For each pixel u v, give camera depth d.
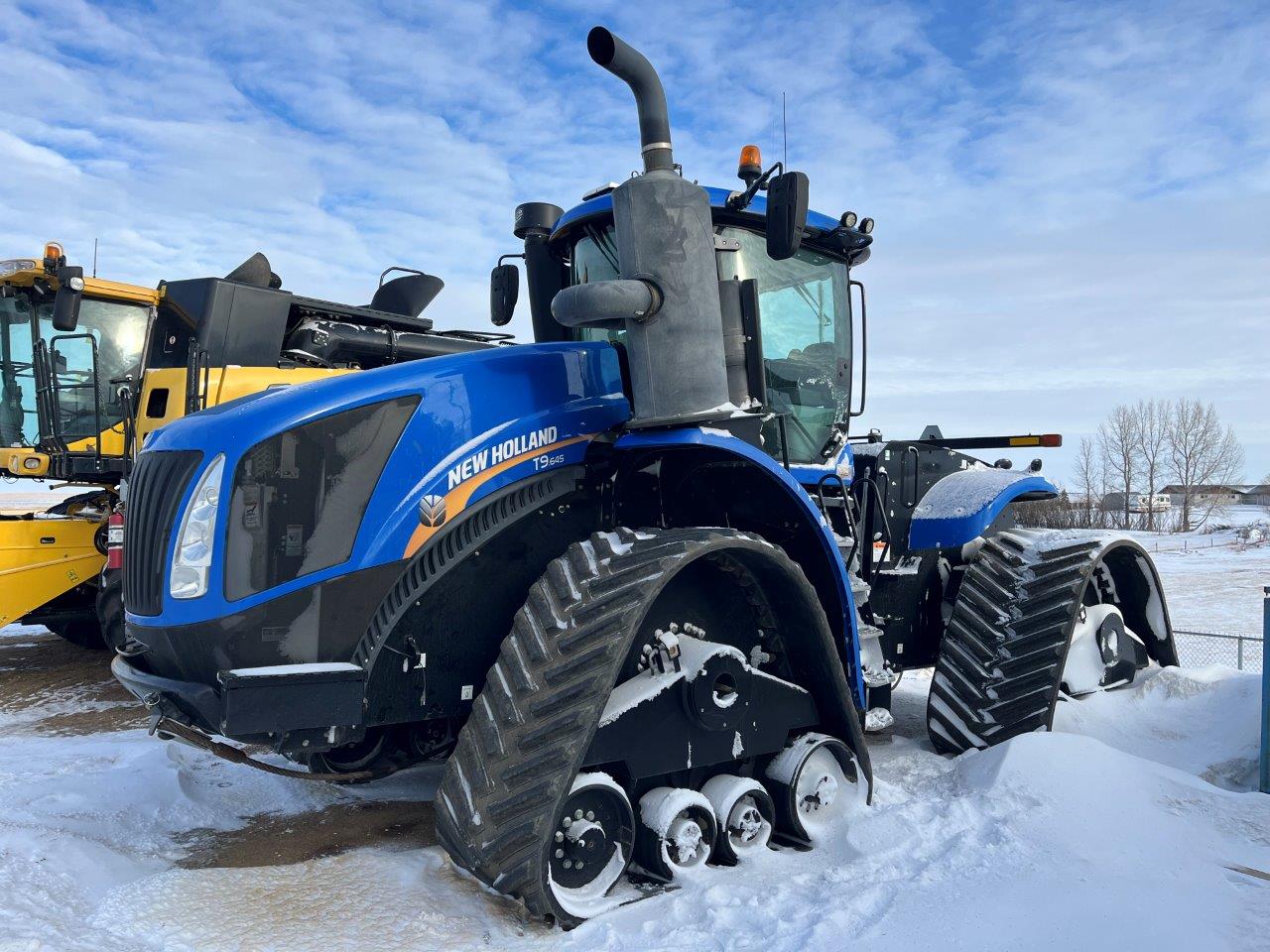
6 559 7.25
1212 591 18.55
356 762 3.86
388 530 3.13
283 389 3.36
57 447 7.94
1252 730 4.70
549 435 3.51
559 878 2.94
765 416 3.98
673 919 2.90
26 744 5.23
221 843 3.68
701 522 3.93
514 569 3.43
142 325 8.25
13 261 7.96
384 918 2.89
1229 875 3.06
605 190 4.37
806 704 3.68
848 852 3.40
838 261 4.71
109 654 8.30
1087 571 4.68
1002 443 6.09
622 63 3.36
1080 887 2.94
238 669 2.92
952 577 5.41
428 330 8.80
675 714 3.26
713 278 3.48
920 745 4.99
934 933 2.69
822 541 3.81
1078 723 4.75
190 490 3.03
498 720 2.93
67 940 2.58
